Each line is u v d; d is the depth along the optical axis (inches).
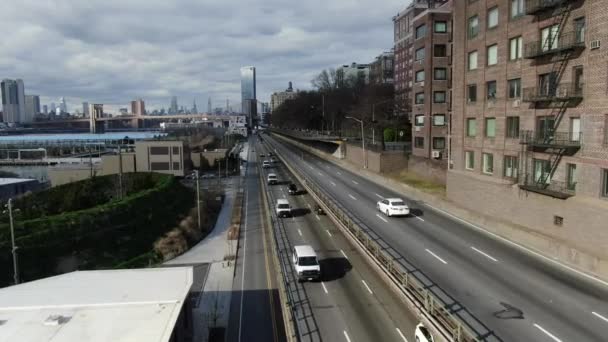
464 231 1533.0
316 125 7268.7
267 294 1391.5
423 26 2901.1
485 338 781.9
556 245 1231.5
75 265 1763.0
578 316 869.2
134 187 2940.5
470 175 1793.8
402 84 5492.1
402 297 972.6
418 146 2994.6
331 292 1194.0
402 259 1222.3
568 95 1253.1
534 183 1416.1
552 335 793.6
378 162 3043.8
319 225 2022.6
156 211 2359.7
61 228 1835.6
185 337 796.0
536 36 1402.6
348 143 4084.6
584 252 1146.0
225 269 1653.5
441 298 956.0
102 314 706.8
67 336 639.1
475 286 1023.6
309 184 2576.3
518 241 1389.0
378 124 4116.6
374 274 1332.4
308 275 1261.1
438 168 2474.2
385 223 1659.7
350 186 2655.0
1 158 7288.4
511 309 901.2
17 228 1738.4
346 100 6200.8
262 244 1941.4
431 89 2822.3
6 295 780.6
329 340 923.4
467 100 1859.0
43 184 3809.1
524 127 1472.7
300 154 5526.6
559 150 1311.5
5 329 660.1
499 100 1612.9
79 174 3526.1
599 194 1176.2
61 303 745.6
